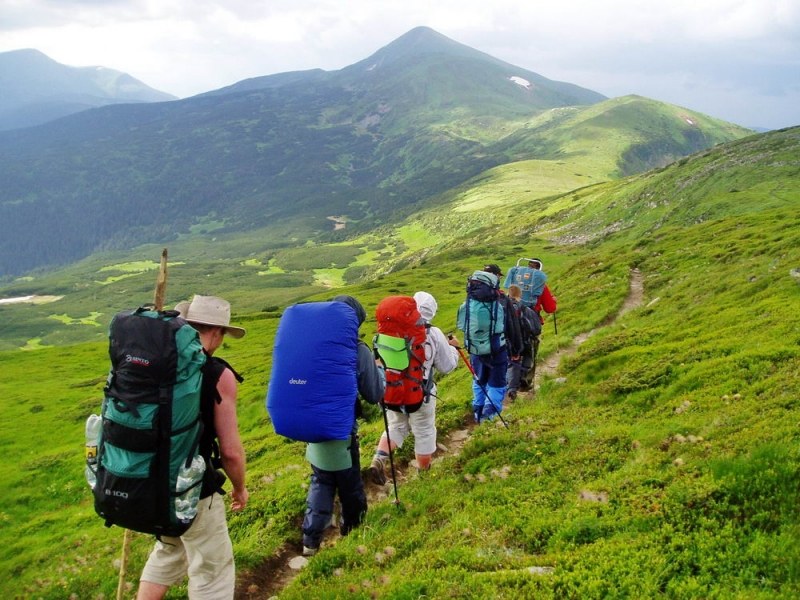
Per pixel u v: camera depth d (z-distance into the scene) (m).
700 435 8.72
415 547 8.03
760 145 144.38
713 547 5.92
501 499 8.81
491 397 13.46
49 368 95.75
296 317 8.27
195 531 6.31
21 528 25.53
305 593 7.41
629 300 32.59
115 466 5.38
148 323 5.58
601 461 9.30
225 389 6.01
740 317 17.67
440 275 126.75
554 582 5.97
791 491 6.28
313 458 8.56
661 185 148.50
